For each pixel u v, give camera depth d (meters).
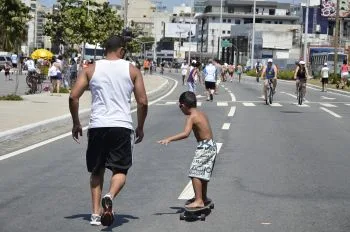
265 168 14.23
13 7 33.19
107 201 8.19
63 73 45.34
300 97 36.47
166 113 29.53
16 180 12.40
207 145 9.39
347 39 137.25
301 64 36.53
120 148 8.49
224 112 30.06
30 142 18.25
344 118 28.27
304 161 15.41
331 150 17.53
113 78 8.55
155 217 9.51
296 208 10.28
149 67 107.31
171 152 16.58
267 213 9.89
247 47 171.25
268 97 36.88
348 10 129.62
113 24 62.38
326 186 12.24
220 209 10.10
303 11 143.12
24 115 24.05
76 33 49.47
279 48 163.88
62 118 23.19
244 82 77.25
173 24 190.62
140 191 11.48
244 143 18.64
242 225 9.09
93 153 8.57
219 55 188.62
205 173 9.40
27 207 10.09
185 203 10.12
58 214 9.63
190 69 37.22
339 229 8.98
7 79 65.75
